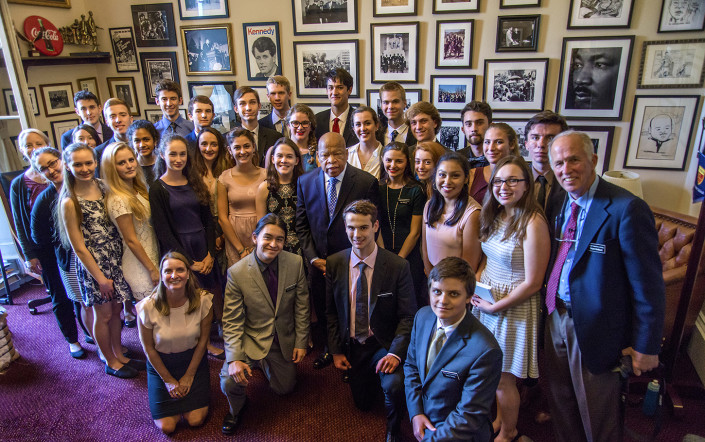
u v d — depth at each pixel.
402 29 4.27
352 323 2.44
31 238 3.14
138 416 2.57
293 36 4.59
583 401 1.89
